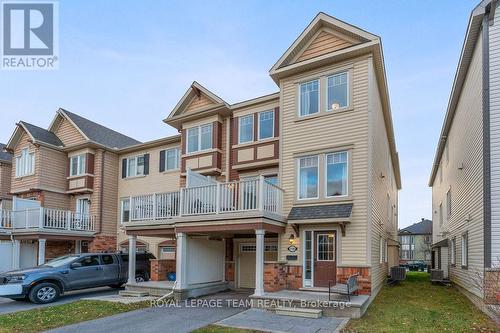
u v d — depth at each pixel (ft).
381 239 48.19
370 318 28.30
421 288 49.80
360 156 37.04
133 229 45.55
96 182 66.44
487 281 30.91
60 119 71.72
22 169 69.67
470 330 24.45
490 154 32.48
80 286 41.98
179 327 26.12
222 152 52.29
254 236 45.57
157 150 65.41
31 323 27.43
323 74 40.63
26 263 63.31
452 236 55.67
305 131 40.78
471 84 39.63
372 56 38.22
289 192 40.52
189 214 39.99
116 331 25.14
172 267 48.60
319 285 36.99
